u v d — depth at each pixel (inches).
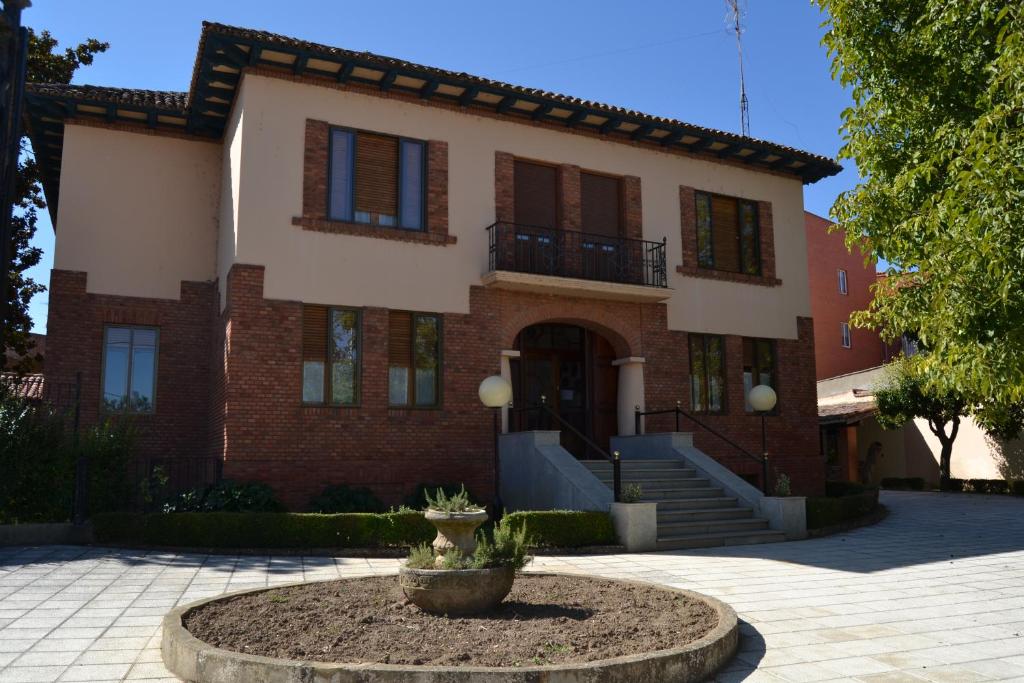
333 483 537.3
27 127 617.0
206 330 625.0
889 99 382.0
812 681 217.6
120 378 599.8
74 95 579.2
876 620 290.4
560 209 653.3
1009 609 309.6
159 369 607.5
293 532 433.7
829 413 1066.7
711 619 258.4
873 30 377.1
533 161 649.6
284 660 200.8
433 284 589.9
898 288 359.9
